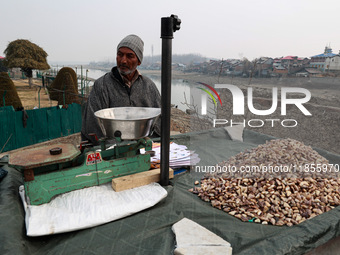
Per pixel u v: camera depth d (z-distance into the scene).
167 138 1.69
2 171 1.81
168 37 1.50
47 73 33.78
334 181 1.73
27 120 9.93
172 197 1.65
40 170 1.46
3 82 13.00
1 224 1.23
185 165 2.02
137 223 1.37
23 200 1.49
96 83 2.66
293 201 1.54
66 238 1.26
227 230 1.34
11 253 1.05
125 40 2.40
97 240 1.24
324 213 1.45
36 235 1.22
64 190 1.52
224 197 1.61
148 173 1.75
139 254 1.15
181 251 1.13
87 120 2.48
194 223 1.35
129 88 2.68
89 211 1.39
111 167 1.66
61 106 11.29
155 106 2.87
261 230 1.35
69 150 1.57
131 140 1.67
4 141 9.12
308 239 1.24
